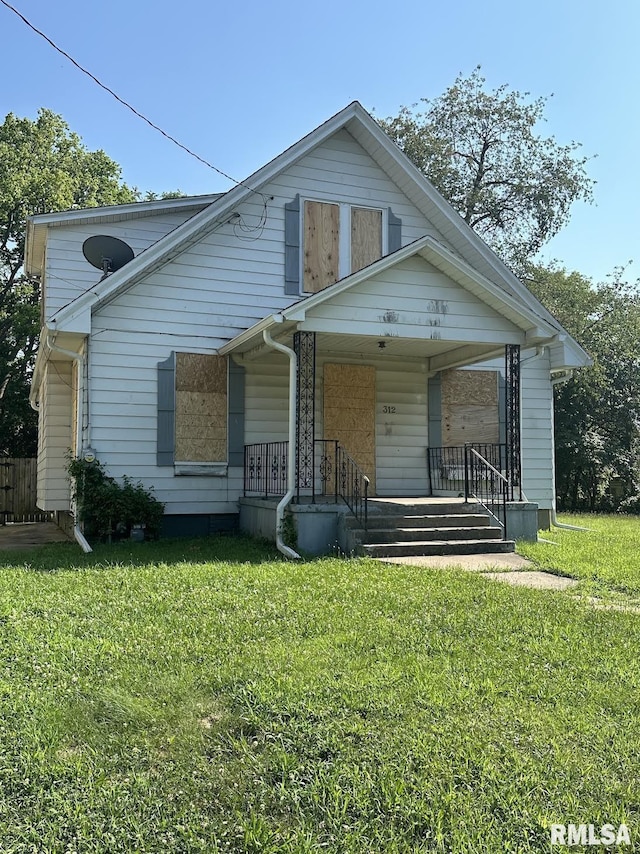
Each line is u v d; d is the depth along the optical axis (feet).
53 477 48.11
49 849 9.22
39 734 12.16
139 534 37.22
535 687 14.43
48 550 34.78
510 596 22.65
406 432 45.21
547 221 90.48
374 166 44.80
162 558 30.78
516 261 93.30
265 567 27.78
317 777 10.81
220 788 10.59
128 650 16.51
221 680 14.52
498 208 91.04
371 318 33.91
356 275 33.19
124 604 20.93
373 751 11.58
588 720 12.88
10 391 84.58
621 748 11.80
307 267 42.60
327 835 9.46
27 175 80.38
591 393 83.35
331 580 24.84
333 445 43.19
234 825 9.69
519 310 35.83
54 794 10.41
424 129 89.86
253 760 11.36
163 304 39.34
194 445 39.70
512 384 37.86
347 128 43.98
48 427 48.29
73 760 11.37
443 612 20.22
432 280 35.09
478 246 45.16
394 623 18.93
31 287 84.99
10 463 65.98
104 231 43.42
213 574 25.81
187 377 39.73
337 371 43.80
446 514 35.70
